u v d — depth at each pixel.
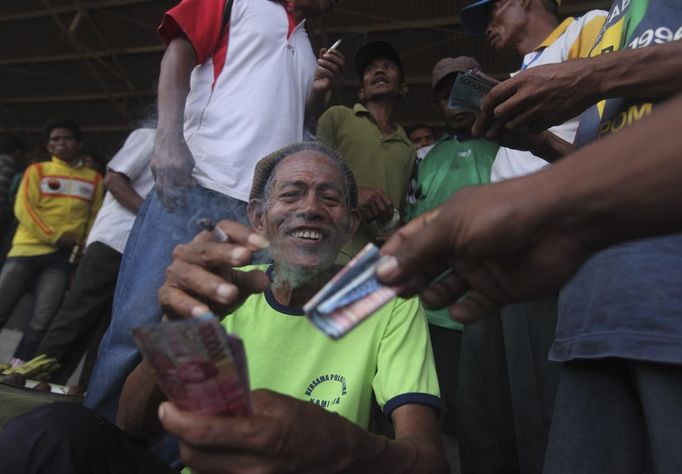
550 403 1.93
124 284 1.82
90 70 9.67
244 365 0.65
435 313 2.57
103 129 11.47
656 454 1.00
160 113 1.80
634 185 0.52
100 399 1.69
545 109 1.30
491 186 0.57
